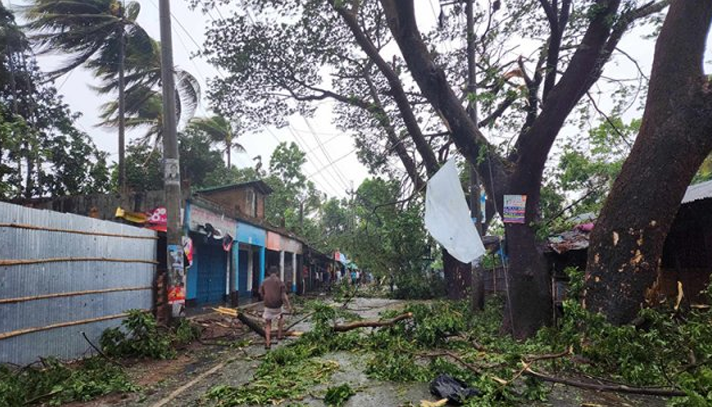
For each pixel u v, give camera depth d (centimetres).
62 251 745
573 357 660
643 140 730
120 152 1953
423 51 1045
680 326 652
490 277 1956
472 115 1295
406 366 622
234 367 757
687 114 692
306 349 819
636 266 711
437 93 1013
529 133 892
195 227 1428
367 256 2327
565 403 507
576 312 680
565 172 1452
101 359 774
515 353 614
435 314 873
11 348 629
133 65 2166
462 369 616
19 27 1794
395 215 2122
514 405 498
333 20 1590
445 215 809
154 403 558
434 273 2522
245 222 1906
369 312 1639
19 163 1623
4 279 622
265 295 959
